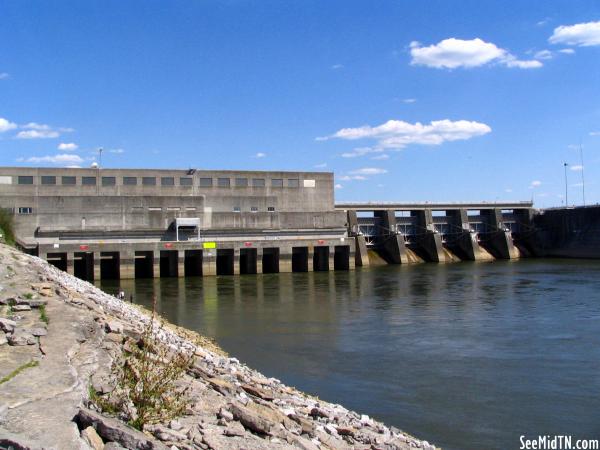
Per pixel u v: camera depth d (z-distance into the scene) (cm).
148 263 10600
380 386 3378
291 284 9075
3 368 1697
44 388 1518
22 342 1992
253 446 1486
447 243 14488
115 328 2438
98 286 8944
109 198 10694
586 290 7756
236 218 11531
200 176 11538
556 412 2944
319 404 2514
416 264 13138
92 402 1460
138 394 1459
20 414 1316
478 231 14988
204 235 11181
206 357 2780
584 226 14300
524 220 15412
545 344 4484
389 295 7575
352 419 2366
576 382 3462
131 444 1255
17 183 10450
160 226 10988
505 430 2698
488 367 3809
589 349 4306
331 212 12212
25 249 9462
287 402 2280
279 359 4050
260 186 11988
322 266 11875
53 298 2952
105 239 10550
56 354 1886
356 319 5725
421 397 3172
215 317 5912
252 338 4803
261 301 7138
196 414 1628
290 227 11906
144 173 11194
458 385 3403
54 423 1265
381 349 4356
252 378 2630
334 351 4297
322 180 12475
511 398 3162
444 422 2791
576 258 14125
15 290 3017
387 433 2286
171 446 1342
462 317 5759
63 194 10706
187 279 10075
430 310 6238
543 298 7038
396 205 13788
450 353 4206
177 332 4312
